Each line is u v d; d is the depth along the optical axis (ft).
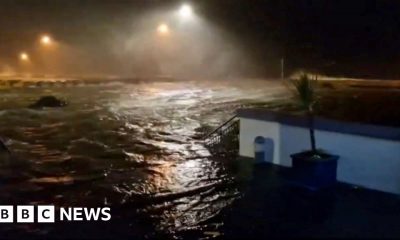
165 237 19.52
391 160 24.35
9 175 29.45
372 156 25.05
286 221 20.86
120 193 25.52
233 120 42.80
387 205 22.63
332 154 26.48
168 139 41.55
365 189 25.03
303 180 25.38
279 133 29.86
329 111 44.86
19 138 43.01
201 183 27.04
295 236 19.29
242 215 21.74
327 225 20.34
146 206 23.35
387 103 50.14
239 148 33.32
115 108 63.87
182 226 20.70
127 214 22.29
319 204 22.93
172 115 56.49
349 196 23.95
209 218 21.50
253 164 30.50
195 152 35.58
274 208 22.49
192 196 24.75
